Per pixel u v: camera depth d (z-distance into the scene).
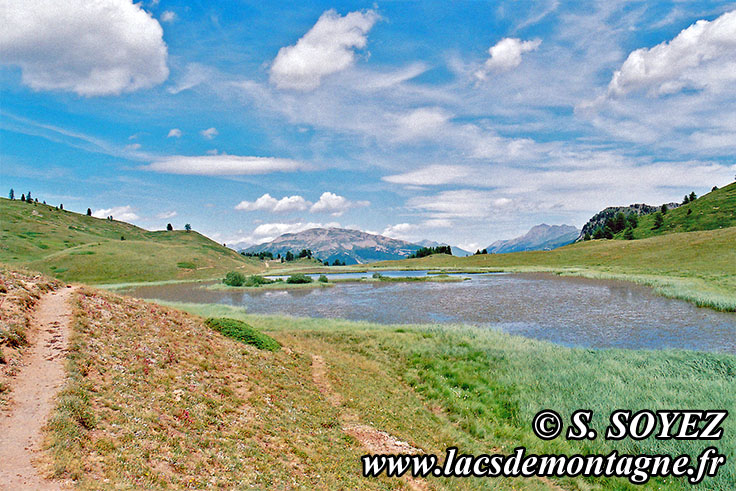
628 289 66.19
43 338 15.95
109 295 24.03
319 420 16.88
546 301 57.91
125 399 13.42
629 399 20.03
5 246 137.88
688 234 123.44
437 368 26.81
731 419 17.41
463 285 86.25
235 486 10.69
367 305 60.91
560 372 24.47
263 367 21.27
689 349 30.83
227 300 70.81
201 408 14.70
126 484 9.22
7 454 9.07
